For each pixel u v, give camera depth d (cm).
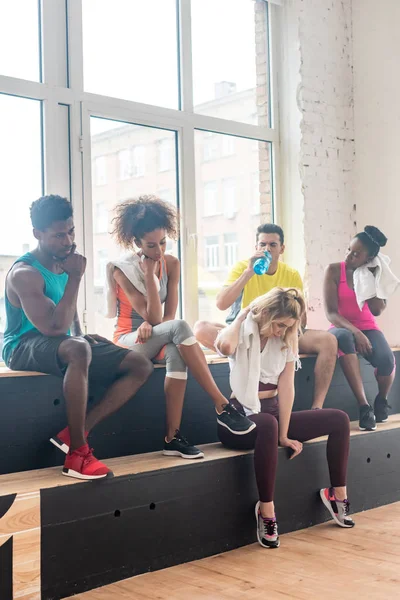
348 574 258
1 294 321
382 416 395
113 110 360
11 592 228
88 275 348
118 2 367
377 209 450
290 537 308
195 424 328
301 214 436
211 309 408
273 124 444
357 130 458
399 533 310
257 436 296
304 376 377
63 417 283
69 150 345
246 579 255
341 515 321
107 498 255
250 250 430
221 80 417
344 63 459
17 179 327
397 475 375
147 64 380
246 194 429
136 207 326
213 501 288
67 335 274
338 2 459
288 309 307
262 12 443
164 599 237
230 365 314
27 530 233
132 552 261
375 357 389
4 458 267
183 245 394
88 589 247
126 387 284
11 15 327
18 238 327
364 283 390
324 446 333
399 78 439
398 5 440
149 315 314
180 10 395
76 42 346
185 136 394
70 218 278
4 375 269
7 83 322
